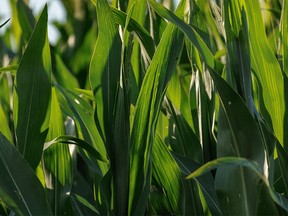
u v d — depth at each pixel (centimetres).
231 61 262
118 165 270
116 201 271
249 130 253
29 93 281
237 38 263
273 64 273
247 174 256
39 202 264
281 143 274
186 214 279
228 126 259
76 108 293
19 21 410
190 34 262
